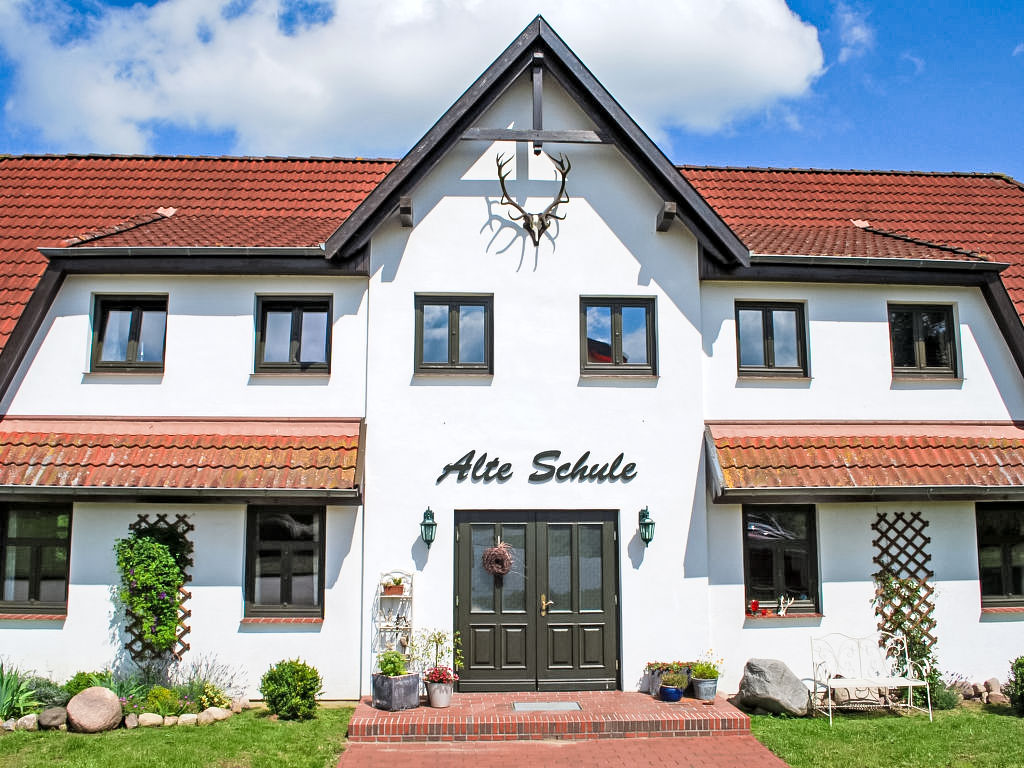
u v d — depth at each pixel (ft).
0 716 37.42
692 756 35.17
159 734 36.40
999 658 45.39
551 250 45.65
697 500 44.65
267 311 46.37
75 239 45.50
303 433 44.06
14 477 41.50
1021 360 47.93
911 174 63.26
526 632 43.45
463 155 45.78
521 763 34.37
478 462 44.04
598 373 45.44
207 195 54.95
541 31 44.34
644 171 45.16
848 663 44.47
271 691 39.70
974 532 46.09
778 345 47.80
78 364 45.03
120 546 41.96
